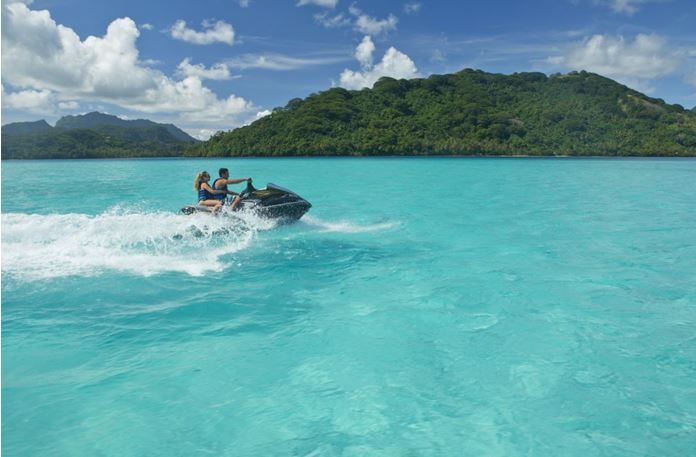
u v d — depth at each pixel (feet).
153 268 19.20
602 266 20.45
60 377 10.54
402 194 53.83
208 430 8.78
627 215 36.09
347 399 9.86
